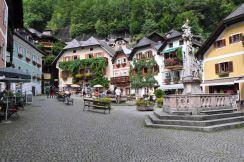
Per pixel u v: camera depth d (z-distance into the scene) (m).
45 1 115.50
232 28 30.36
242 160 7.34
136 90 54.06
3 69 15.20
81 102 34.59
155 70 50.78
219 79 31.52
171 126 13.12
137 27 95.75
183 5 89.00
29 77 16.22
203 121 13.01
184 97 14.80
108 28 101.81
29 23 100.44
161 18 90.44
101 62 62.12
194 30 74.00
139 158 7.54
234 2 81.81
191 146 9.14
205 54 33.78
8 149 8.20
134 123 15.23
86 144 9.21
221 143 9.63
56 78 72.75
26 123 13.76
